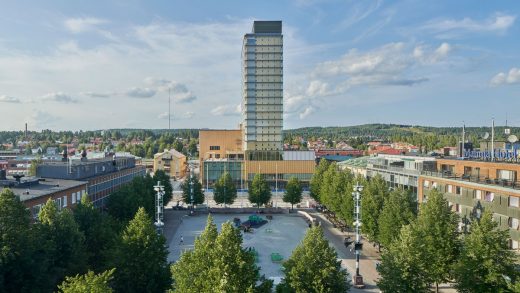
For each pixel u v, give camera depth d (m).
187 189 122.75
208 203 137.25
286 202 129.25
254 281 34.53
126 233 46.75
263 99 168.25
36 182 74.06
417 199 84.06
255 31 168.88
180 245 79.12
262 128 168.12
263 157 163.38
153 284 44.38
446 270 51.78
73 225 47.91
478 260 43.59
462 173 74.62
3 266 37.12
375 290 56.16
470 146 91.06
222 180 122.94
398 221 62.47
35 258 40.41
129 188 83.44
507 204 57.16
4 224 38.59
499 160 71.94
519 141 83.44
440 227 53.06
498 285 42.44
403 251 43.81
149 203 89.56
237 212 119.06
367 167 116.31
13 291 38.72
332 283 41.19
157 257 45.53
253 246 79.88
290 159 163.38
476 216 63.91
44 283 40.97
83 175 87.31
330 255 41.75
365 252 76.00
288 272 41.91
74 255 46.84
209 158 175.75
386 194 75.56
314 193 123.25
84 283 27.19
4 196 39.22
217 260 33.31
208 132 181.88
